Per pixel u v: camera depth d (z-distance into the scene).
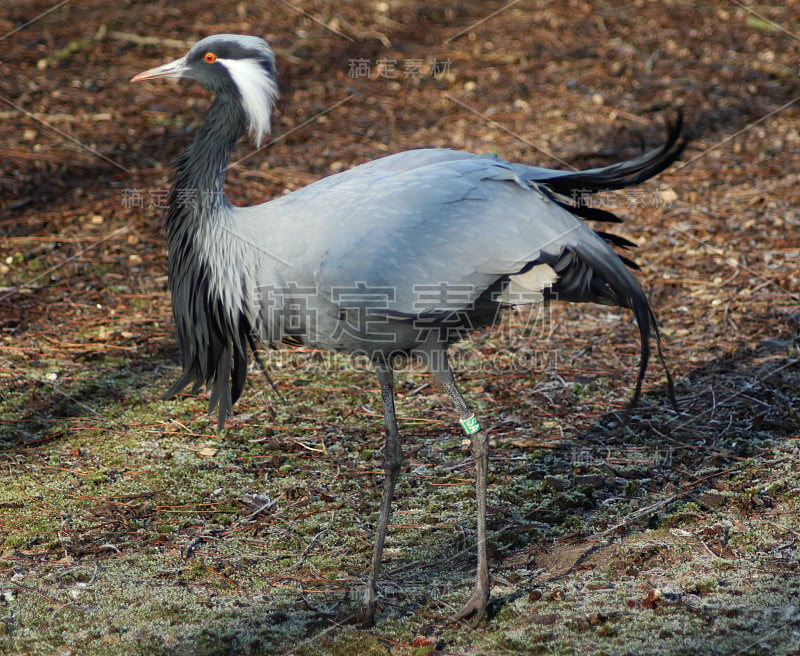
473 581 7.96
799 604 7.33
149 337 12.67
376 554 7.61
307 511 9.07
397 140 19.55
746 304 12.97
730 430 10.16
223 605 7.63
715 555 8.07
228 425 10.70
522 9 28.95
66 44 24.86
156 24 26.55
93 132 19.75
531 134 19.66
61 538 8.55
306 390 11.52
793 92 21.98
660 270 14.11
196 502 9.20
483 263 7.87
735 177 17.50
